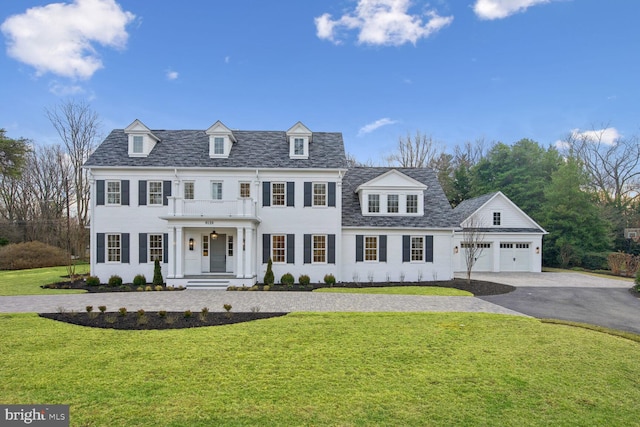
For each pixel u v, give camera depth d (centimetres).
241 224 2000
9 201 4250
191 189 2148
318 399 609
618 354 847
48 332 1003
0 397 610
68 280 2177
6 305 1412
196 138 2353
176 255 1977
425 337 973
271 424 527
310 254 2173
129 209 2106
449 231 2298
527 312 1347
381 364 775
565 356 831
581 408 588
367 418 547
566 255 3259
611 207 3850
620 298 1680
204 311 1195
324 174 2188
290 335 987
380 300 1566
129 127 2152
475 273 2812
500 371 740
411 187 2341
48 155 4344
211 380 684
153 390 639
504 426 530
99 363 770
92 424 523
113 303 1467
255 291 1825
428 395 628
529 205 3731
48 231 4116
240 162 2178
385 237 2273
